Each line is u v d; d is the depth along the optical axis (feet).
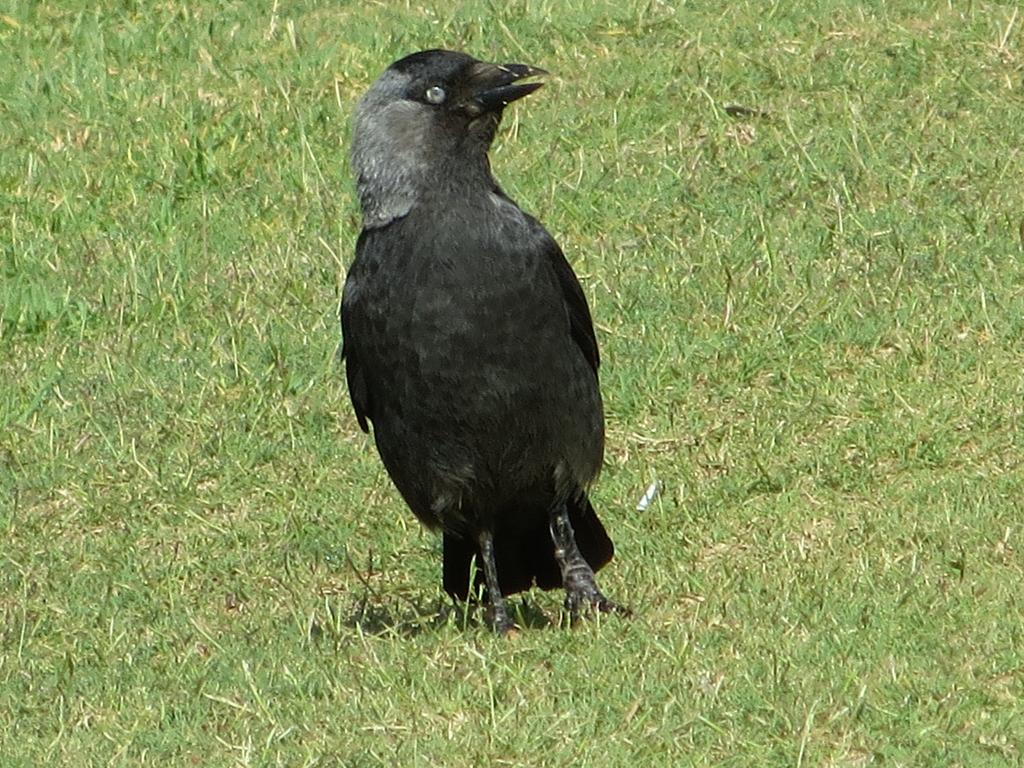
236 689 31.35
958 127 52.34
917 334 43.39
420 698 29.91
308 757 27.78
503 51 59.00
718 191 50.62
